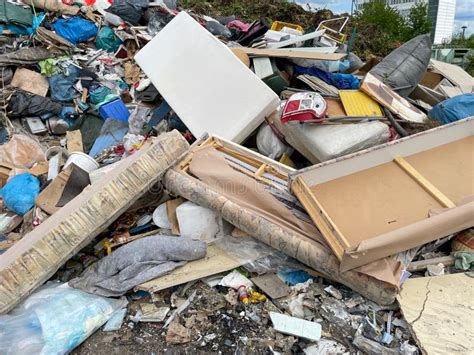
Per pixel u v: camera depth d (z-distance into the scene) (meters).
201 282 2.99
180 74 4.60
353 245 2.61
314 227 2.97
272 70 5.12
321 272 2.85
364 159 3.32
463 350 2.34
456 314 2.54
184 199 3.49
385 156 3.40
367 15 26.28
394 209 2.96
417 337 2.42
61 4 7.16
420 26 26.09
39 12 7.29
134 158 3.62
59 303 2.72
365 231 2.77
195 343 2.59
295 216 3.08
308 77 5.25
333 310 2.70
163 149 3.38
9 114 5.88
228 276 3.00
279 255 3.04
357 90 4.61
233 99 4.27
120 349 2.60
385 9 26.20
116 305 2.83
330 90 4.98
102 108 5.98
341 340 2.54
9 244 3.79
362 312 2.68
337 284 2.91
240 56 4.97
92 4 7.70
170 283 2.87
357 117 3.87
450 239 3.14
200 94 4.46
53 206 3.91
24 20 6.93
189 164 3.58
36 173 4.80
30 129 5.96
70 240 2.87
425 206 2.98
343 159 3.21
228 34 7.43
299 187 3.06
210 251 3.17
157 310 2.80
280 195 3.30
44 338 2.49
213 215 3.24
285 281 2.99
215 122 4.34
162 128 5.36
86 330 2.62
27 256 2.73
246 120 4.19
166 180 3.41
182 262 3.03
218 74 4.38
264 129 4.37
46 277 2.83
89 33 7.07
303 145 3.93
